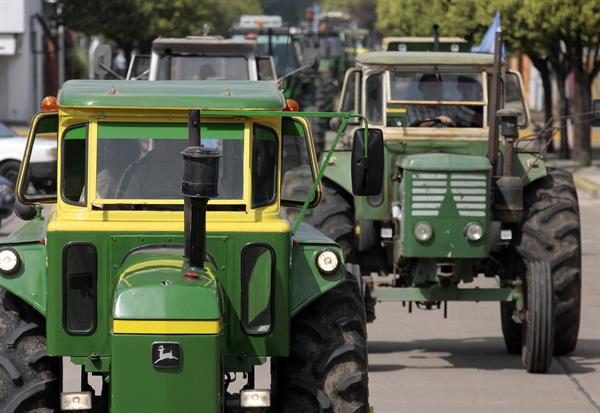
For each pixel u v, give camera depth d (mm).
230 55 50906
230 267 20672
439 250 32062
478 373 32844
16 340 21094
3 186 62562
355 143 21469
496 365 33938
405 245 32250
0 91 138750
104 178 21172
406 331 39094
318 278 21141
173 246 20609
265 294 20672
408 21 113938
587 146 94688
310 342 21422
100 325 20469
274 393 21781
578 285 33812
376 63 35812
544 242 33531
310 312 21688
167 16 122062
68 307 20438
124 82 22547
